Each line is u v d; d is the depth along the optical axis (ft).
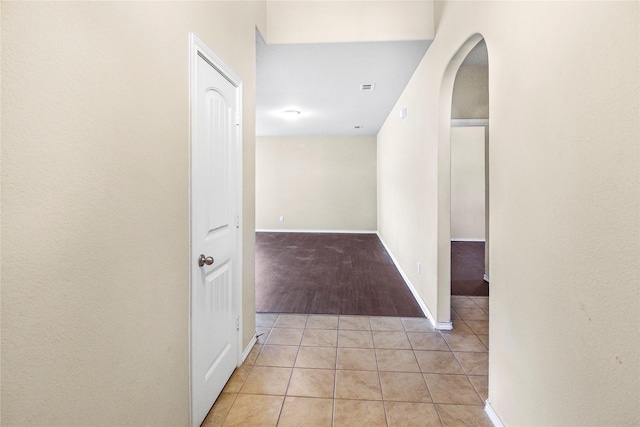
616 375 2.88
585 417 3.27
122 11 3.20
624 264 2.77
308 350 7.76
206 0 5.16
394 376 6.68
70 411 2.66
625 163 2.74
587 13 3.14
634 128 2.64
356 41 9.35
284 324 9.30
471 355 7.53
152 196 3.76
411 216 12.45
